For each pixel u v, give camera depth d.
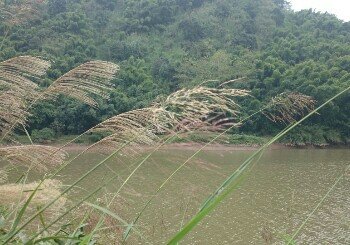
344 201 19.98
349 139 35.97
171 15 69.06
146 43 61.53
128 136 2.45
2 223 2.41
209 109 2.30
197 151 2.51
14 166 2.74
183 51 60.44
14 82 2.67
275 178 25.00
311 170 28.19
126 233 2.83
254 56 53.03
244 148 23.36
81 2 62.78
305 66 41.84
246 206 16.67
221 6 69.69
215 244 11.21
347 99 35.75
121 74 39.75
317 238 14.31
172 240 1.70
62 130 29.70
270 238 3.71
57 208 2.56
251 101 26.42
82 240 2.54
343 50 53.31
